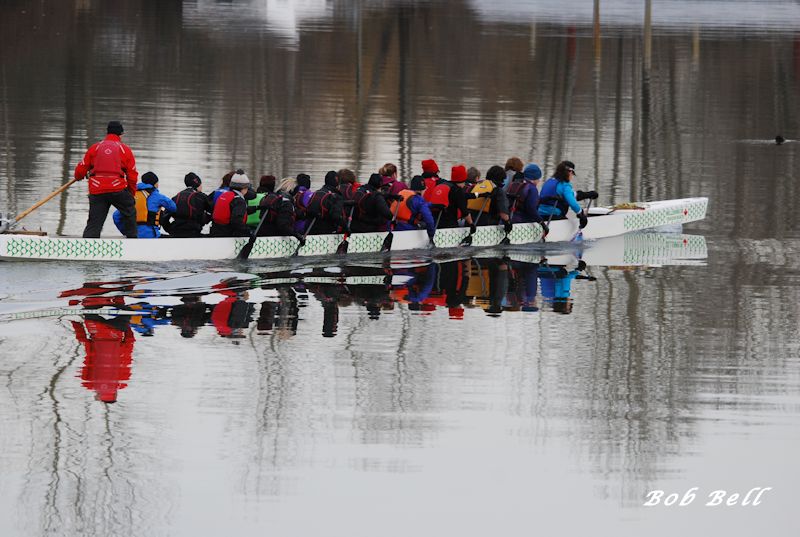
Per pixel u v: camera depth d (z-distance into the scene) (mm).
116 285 63125
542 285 67312
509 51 188625
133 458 40875
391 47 190375
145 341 53250
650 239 83000
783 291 66812
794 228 86250
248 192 71062
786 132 128625
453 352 53344
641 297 64812
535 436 43688
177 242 67562
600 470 41094
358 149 110438
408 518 37312
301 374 49500
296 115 127750
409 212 74750
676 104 144750
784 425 45188
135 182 67250
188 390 47219
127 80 146500
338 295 63281
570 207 81125
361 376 49531
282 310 59594
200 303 60281
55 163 98812
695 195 97125
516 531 36656
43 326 54938
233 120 122875
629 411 46375
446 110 134750
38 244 65500
